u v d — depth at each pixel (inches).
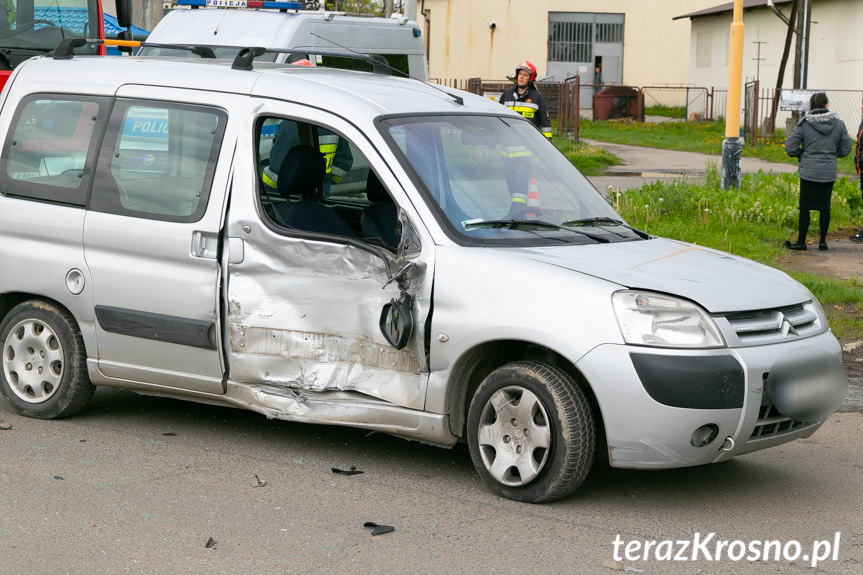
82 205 242.5
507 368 202.7
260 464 223.1
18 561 171.8
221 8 458.0
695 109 1770.4
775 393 195.9
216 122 232.2
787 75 1488.7
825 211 522.6
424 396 209.3
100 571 168.6
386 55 495.8
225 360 228.7
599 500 206.2
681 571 173.8
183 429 247.6
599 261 207.3
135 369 239.5
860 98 1334.9
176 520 190.5
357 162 252.8
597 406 202.2
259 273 223.6
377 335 213.6
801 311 210.8
